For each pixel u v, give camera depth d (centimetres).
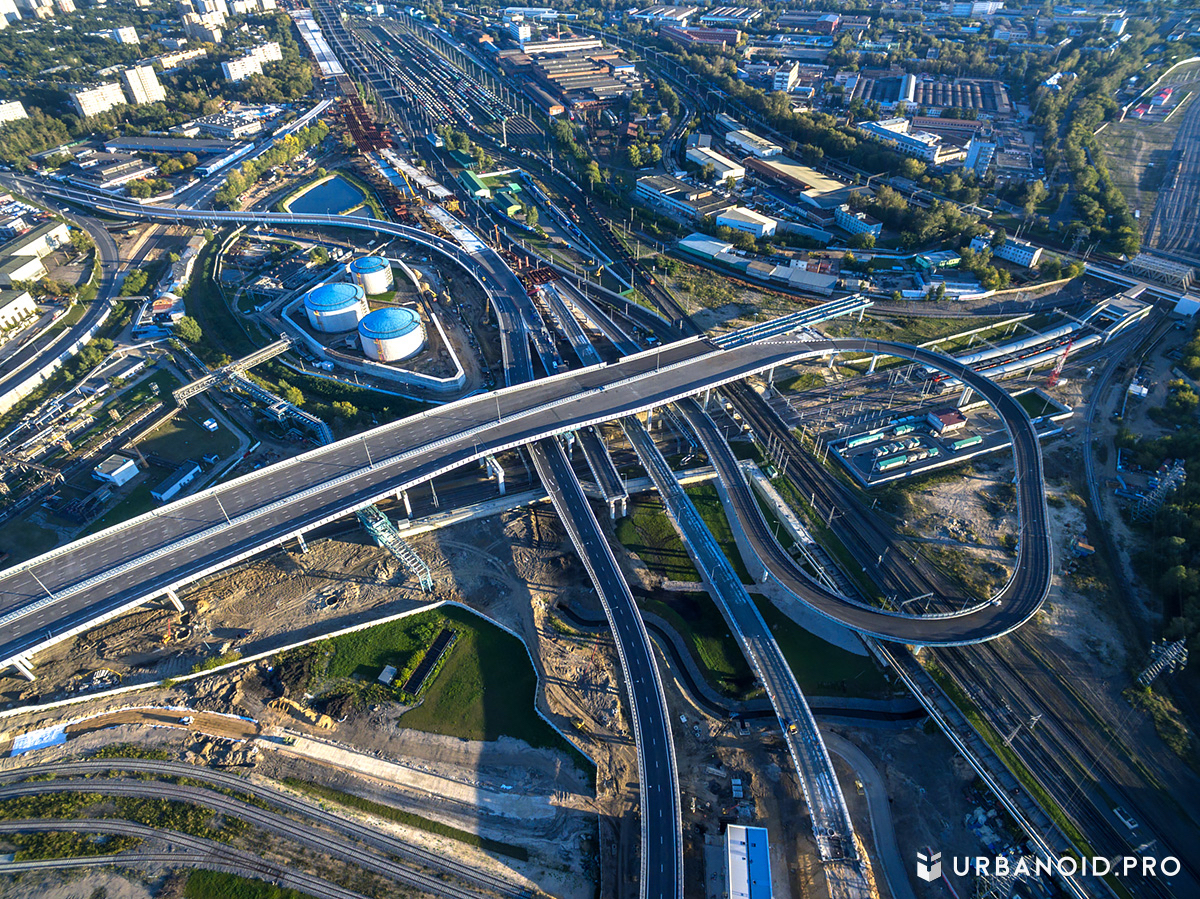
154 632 19712
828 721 17912
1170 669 18388
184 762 16700
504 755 17112
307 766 16725
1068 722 17300
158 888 14438
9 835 15188
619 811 15862
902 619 18762
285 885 14550
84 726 17488
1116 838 15112
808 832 15650
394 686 18475
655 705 17288
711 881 14800
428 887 14688
